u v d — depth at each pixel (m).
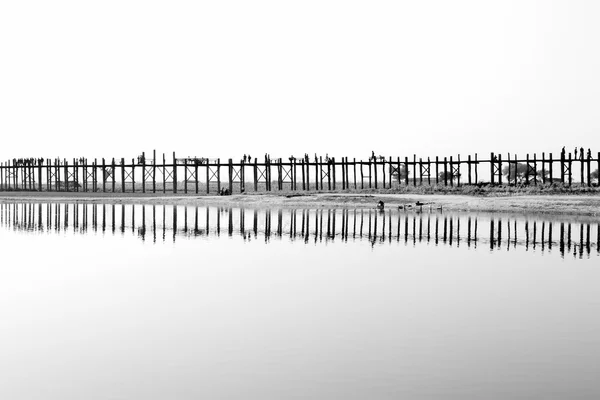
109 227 35.28
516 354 10.66
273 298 15.48
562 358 10.42
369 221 38.25
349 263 21.22
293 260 21.97
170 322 13.16
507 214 42.97
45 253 23.98
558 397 8.77
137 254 23.69
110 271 19.61
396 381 9.45
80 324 13.05
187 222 38.50
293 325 12.79
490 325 12.59
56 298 15.61
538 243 26.42
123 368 10.24
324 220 39.25
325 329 12.44
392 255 23.17
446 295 15.68
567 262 21.06
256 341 11.62
